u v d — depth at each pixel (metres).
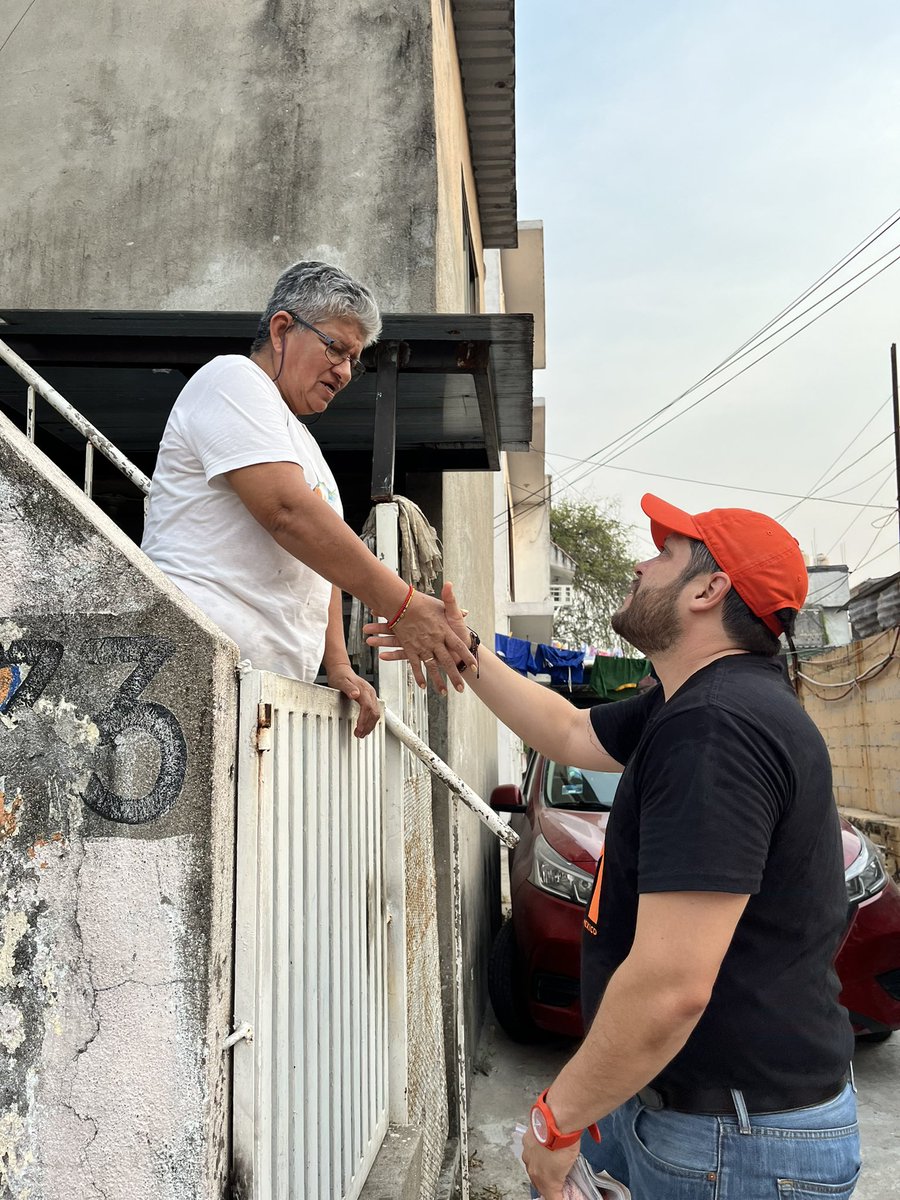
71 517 1.45
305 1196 1.72
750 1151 1.48
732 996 1.48
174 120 4.38
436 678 2.19
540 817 5.11
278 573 1.88
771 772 1.43
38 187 4.39
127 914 1.37
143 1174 1.33
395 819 2.60
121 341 3.22
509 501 14.56
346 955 2.10
